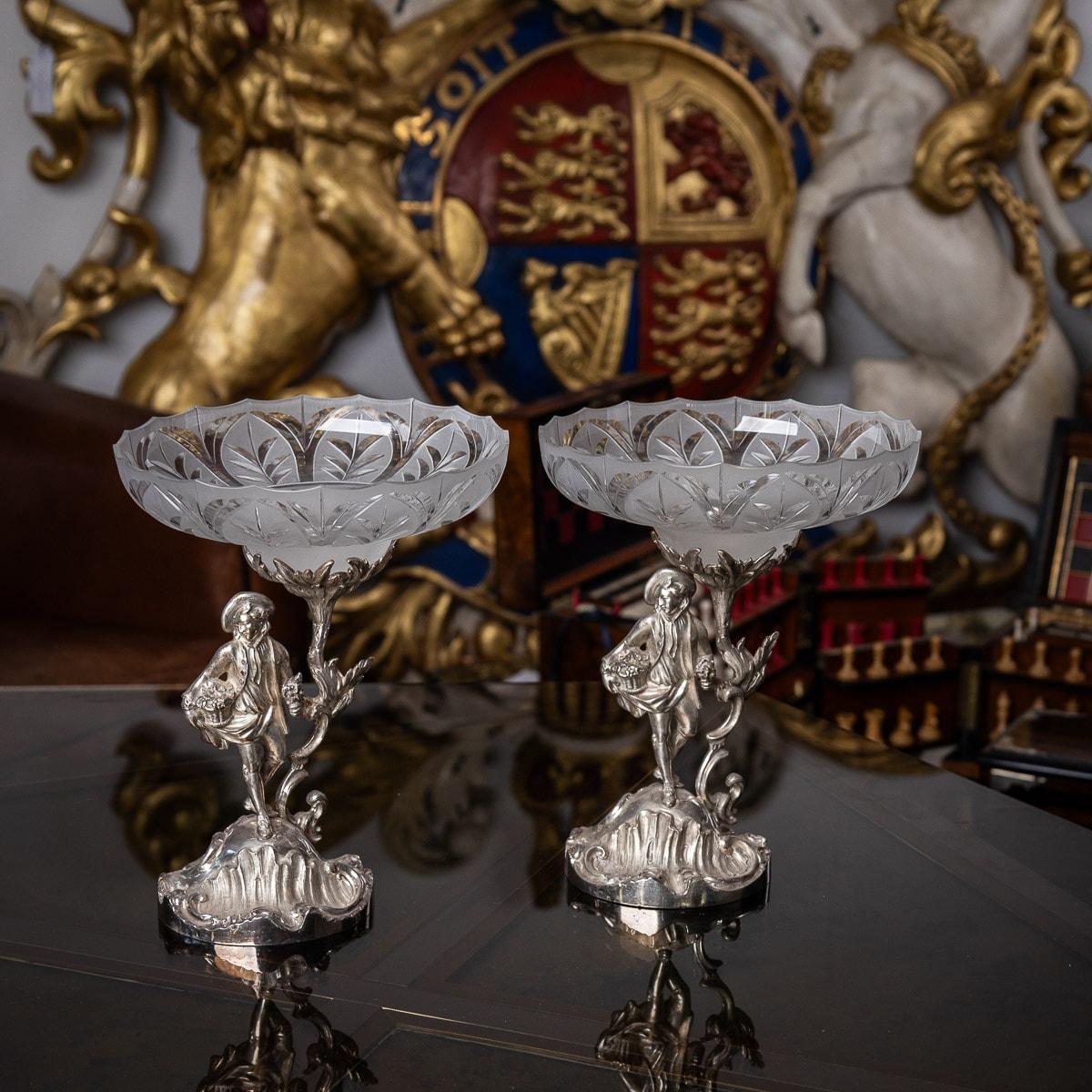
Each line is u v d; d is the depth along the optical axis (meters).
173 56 2.45
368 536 0.71
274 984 0.74
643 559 2.12
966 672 2.27
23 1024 0.71
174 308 2.61
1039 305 2.78
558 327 2.69
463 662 2.77
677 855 0.84
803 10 2.65
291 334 2.54
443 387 2.69
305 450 0.86
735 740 1.13
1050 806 1.59
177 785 1.04
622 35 2.60
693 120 2.67
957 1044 0.70
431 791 1.02
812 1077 0.67
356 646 2.72
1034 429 2.83
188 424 0.85
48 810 1.00
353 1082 0.66
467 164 2.62
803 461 0.87
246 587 2.00
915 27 2.66
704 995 0.74
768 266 2.74
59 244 2.58
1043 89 2.72
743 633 1.91
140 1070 0.67
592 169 2.65
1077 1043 0.70
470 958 0.77
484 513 2.74
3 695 1.27
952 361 2.80
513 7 2.58
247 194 2.51
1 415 2.17
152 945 0.79
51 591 2.11
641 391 2.11
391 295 2.64
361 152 2.54
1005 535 2.90
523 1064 0.67
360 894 0.82
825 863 0.90
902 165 2.69
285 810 0.83
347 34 2.48
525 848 0.92
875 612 2.27
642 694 0.84
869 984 0.75
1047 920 0.83
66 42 2.47
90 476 2.07
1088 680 2.16
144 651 1.94
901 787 1.04
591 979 0.75
